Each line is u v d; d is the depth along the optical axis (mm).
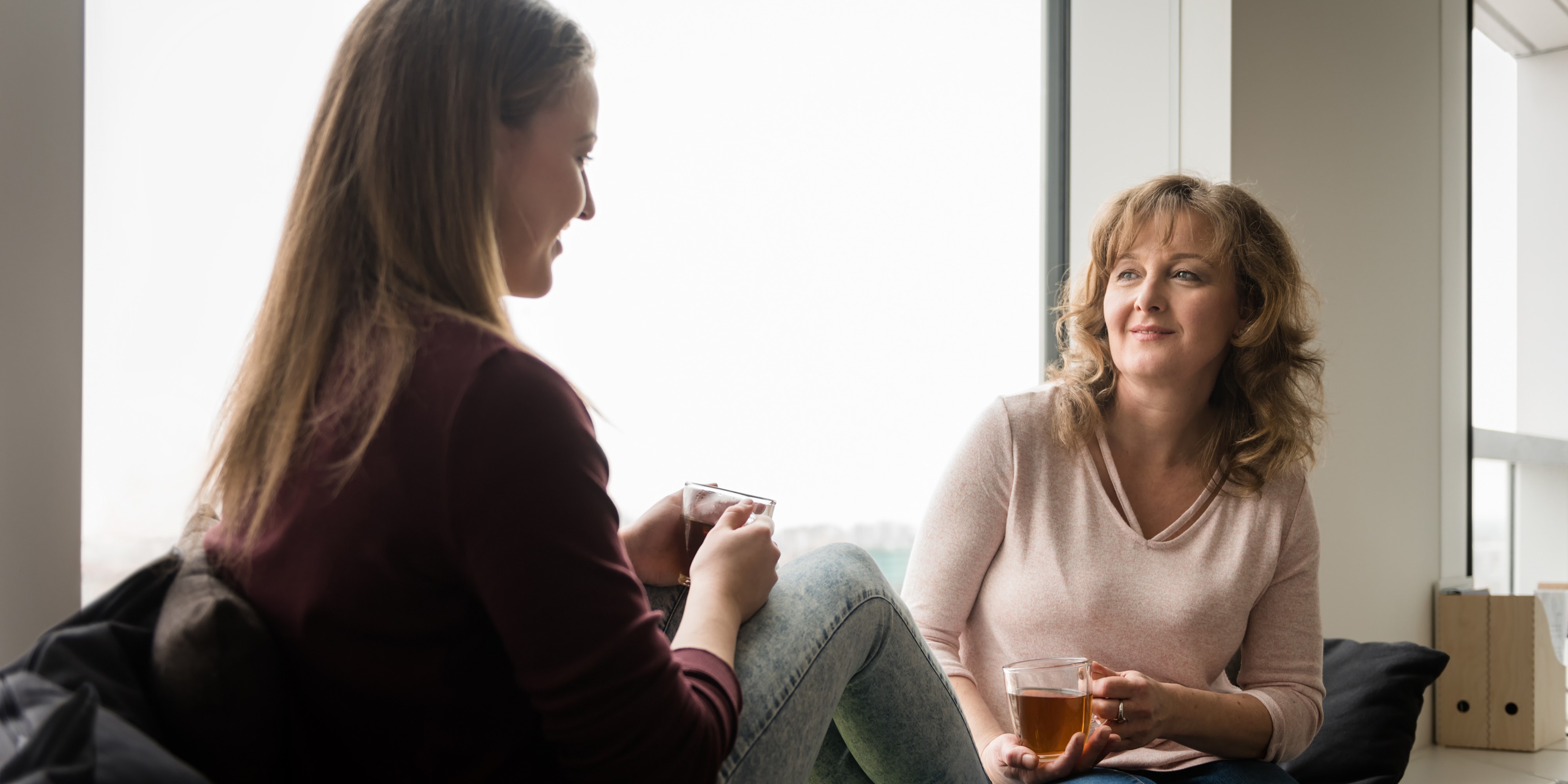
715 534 986
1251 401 1570
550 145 867
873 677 1129
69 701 548
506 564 692
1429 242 3230
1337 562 2688
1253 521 1524
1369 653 2053
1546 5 3830
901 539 2150
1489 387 3957
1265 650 1539
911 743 1159
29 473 1150
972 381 2314
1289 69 2582
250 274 1395
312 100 1450
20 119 1146
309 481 725
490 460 692
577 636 700
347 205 785
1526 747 2977
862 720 1157
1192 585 1475
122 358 1279
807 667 984
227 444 783
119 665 669
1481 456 3564
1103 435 1556
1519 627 3000
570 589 702
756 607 988
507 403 704
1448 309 3322
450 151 790
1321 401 1636
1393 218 3033
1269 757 1448
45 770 511
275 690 695
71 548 1182
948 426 2256
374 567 689
